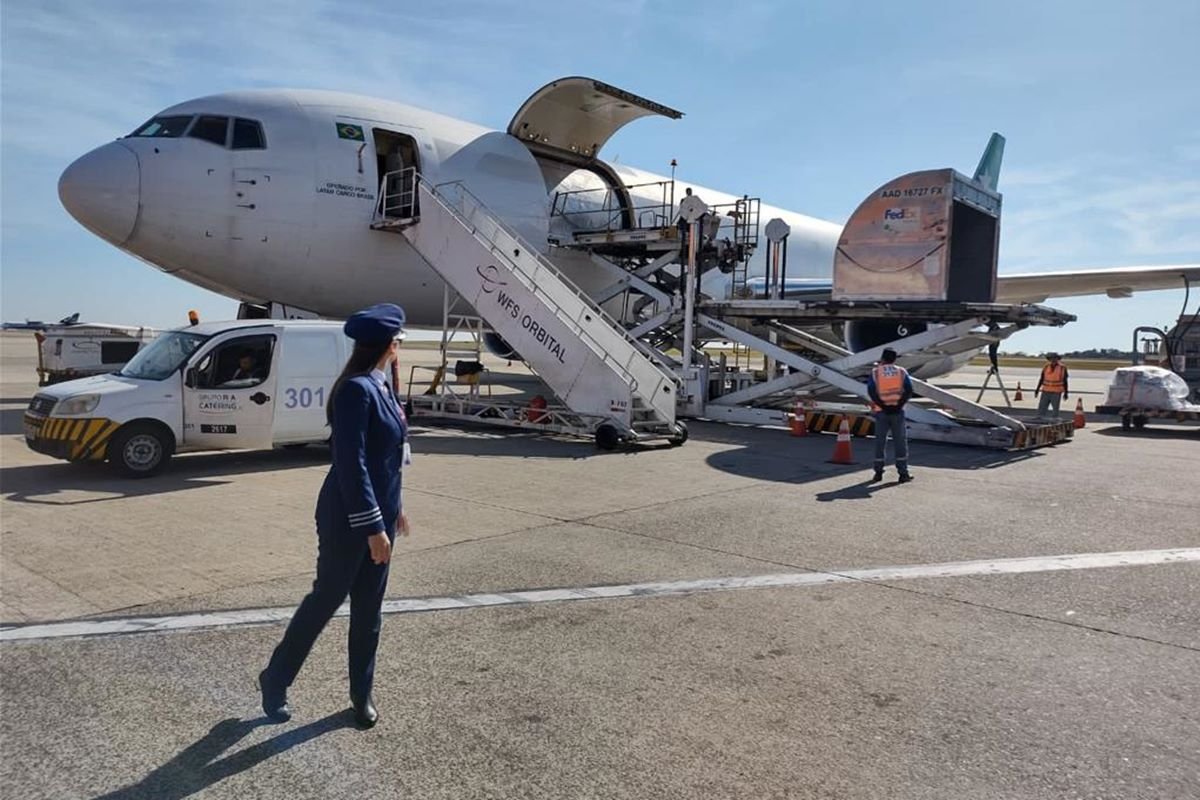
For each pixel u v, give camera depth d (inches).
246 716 125.0
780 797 104.2
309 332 366.3
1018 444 442.0
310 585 188.2
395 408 123.3
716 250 593.3
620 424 423.8
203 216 458.6
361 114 523.5
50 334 660.1
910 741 118.9
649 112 634.8
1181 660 149.7
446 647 153.0
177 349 347.6
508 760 113.0
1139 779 109.0
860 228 480.7
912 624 167.3
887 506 285.3
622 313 699.4
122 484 312.5
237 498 287.1
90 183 436.1
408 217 533.0
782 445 447.8
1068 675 142.7
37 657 146.1
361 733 120.2
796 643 156.4
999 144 941.2
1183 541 237.9
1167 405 558.9
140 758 112.3
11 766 110.0
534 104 610.2
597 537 237.1
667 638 158.4
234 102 484.4
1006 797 104.6
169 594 181.0
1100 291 858.8
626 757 113.9
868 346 609.9
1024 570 207.0
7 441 420.2
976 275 525.0
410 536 236.8
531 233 599.8
